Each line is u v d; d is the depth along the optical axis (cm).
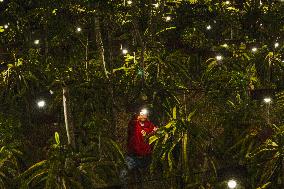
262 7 1265
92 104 831
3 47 1203
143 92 879
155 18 888
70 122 588
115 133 829
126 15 856
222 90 888
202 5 1229
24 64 991
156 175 715
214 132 837
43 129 870
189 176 652
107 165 692
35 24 1162
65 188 573
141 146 693
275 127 722
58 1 912
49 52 1109
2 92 951
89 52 1064
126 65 1022
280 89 871
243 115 794
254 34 1262
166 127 688
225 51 1163
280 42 1220
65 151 601
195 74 1109
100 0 782
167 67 960
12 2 1136
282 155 646
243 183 643
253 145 726
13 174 681
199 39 1235
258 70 1084
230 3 1425
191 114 710
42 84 956
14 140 743
